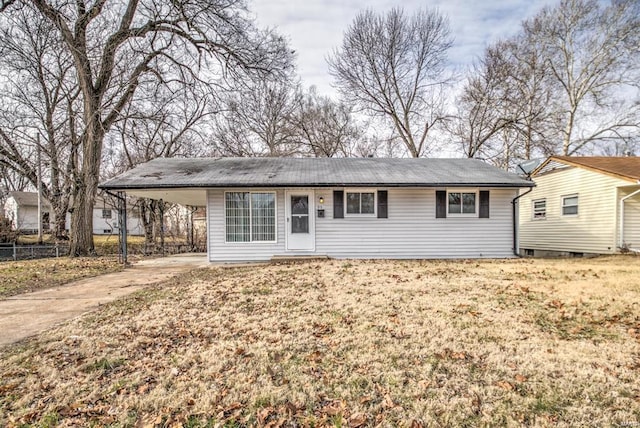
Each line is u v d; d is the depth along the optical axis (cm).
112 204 2017
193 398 284
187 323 468
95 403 279
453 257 1162
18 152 1864
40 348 387
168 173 1138
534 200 1566
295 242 1137
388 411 263
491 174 1186
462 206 1170
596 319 460
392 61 2270
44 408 272
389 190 1155
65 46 1423
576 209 1328
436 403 272
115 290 696
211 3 1307
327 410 265
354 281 724
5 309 555
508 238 1177
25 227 3172
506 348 371
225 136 2320
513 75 2130
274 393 288
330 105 2520
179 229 2792
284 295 611
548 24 2144
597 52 2122
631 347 369
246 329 442
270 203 1128
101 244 1945
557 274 788
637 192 1084
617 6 2034
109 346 392
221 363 345
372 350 371
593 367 327
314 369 331
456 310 506
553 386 294
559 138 2220
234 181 1054
